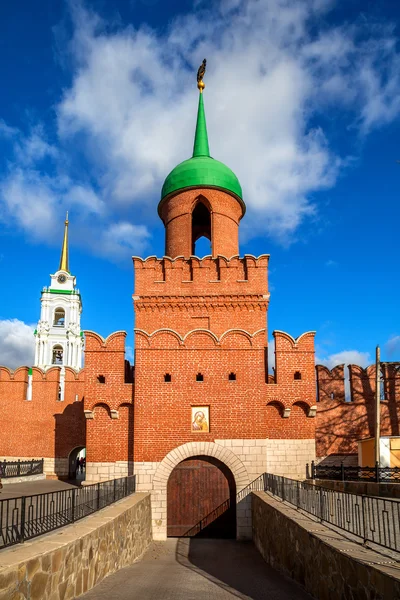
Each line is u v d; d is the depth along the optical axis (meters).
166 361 23.98
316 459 26.98
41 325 88.06
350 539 10.29
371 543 9.88
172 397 23.58
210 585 12.73
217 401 23.52
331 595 9.46
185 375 23.81
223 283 25.83
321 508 12.44
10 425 34.62
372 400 27.81
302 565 11.77
